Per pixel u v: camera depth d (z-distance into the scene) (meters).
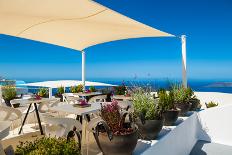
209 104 8.01
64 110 4.14
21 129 5.27
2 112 5.07
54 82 13.48
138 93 3.00
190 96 4.66
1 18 4.41
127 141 2.10
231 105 4.46
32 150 1.74
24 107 5.89
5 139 4.74
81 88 8.53
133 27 5.05
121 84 7.00
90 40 7.07
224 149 4.18
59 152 1.71
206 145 4.39
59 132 3.62
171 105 3.56
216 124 4.57
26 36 6.24
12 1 3.29
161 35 5.72
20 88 9.96
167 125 3.49
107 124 2.14
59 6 3.56
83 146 3.90
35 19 4.55
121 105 5.06
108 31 5.86
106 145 2.12
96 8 3.63
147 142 2.72
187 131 3.97
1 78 6.77
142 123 2.72
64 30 5.72
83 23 4.97
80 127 3.71
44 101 5.42
